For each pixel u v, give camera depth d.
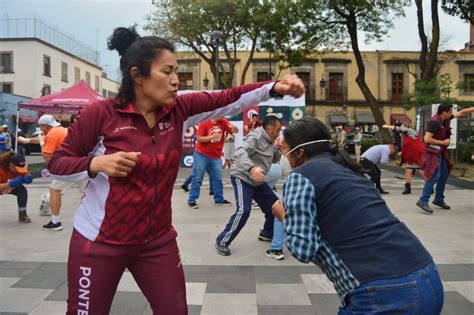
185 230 5.79
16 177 4.60
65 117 21.27
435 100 16.06
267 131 4.53
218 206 7.55
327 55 33.94
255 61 32.97
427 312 1.69
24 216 6.23
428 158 6.94
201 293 3.58
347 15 20.58
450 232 5.67
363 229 1.77
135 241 1.95
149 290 2.04
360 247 1.75
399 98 33.91
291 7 20.39
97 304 1.94
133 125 1.93
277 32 21.22
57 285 3.73
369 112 34.09
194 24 20.42
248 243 5.14
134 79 1.92
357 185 1.87
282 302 3.40
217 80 17.75
